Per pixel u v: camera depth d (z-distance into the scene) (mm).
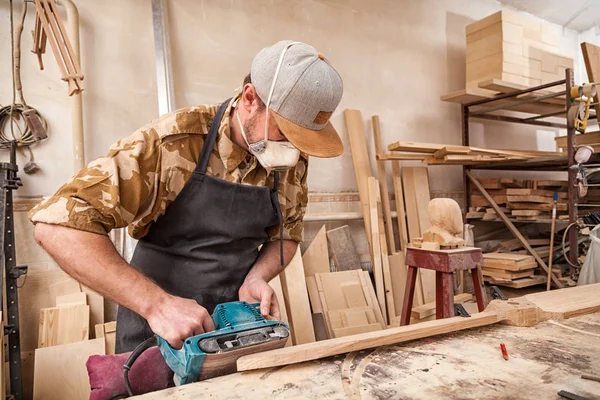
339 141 1127
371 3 3586
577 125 3188
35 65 2307
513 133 4613
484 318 1115
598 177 3682
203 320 944
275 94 1027
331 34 3373
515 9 4648
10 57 2258
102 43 2486
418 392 753
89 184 940
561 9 4727
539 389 751
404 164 3756
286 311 2688
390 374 834
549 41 3787
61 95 2363
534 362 878
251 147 1143
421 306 3135
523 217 3650
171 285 1265
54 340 2102
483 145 4355
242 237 1328
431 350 962
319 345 915
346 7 3449
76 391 1987
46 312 2123
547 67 3752
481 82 3367
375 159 3555
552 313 1174
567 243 3922
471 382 788
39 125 2230
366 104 3547
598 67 3455
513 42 3494
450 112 4082
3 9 2236
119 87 2537
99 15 2479
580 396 711
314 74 1014
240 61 2977
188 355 824
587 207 3957
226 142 1188
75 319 2162
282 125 1037
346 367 874
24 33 2277
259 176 1297
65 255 917
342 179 3381
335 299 2902
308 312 2744
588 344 983
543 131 4926
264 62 1056
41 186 2311
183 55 2768
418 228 3568
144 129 1077
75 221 917
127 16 2559
